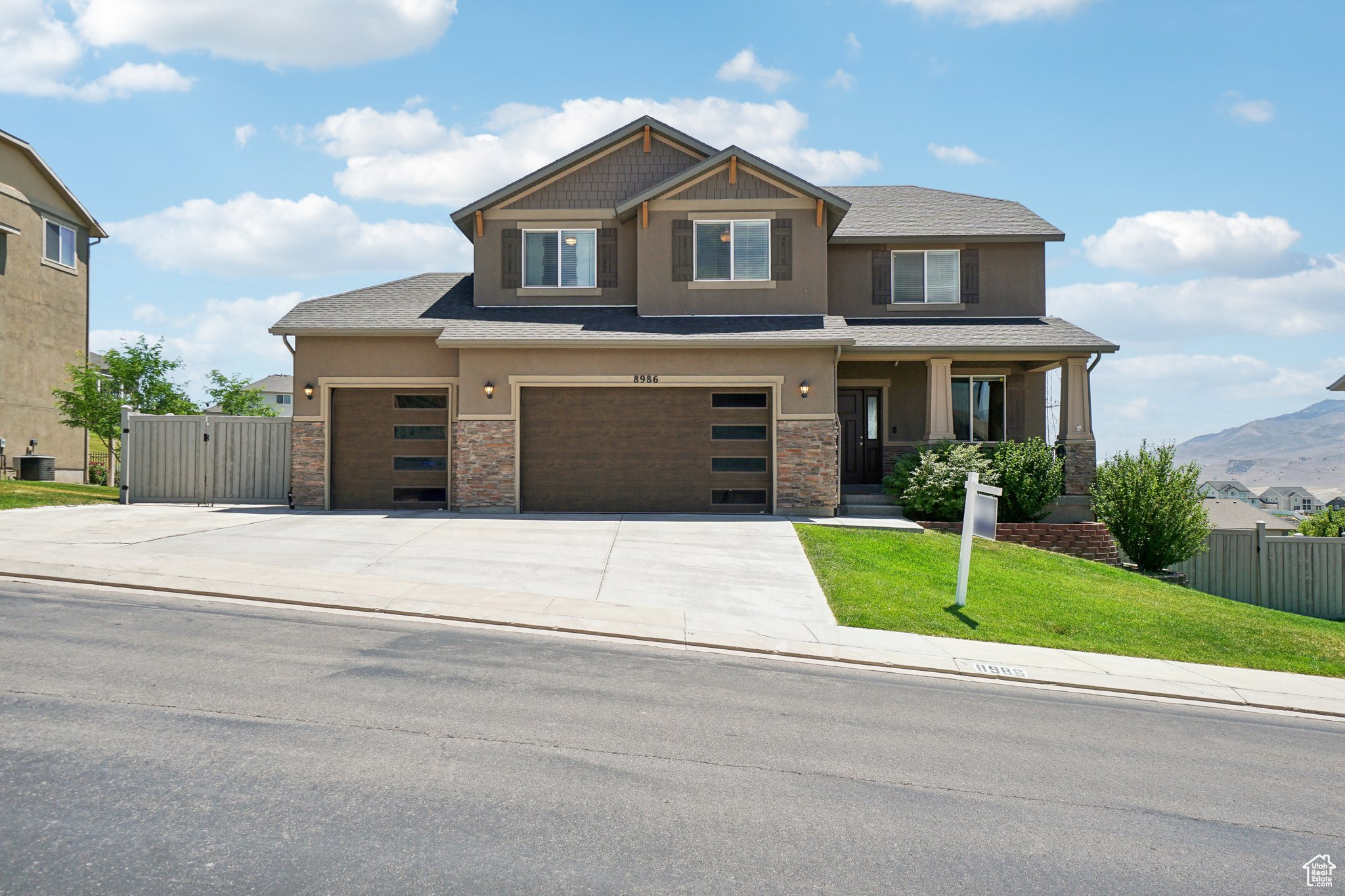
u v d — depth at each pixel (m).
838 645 9.31
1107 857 4.72
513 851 4.36
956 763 6.05
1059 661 9.45
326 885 3.95
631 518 16.86
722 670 8.13
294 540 13.38
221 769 5.13
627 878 4.16
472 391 17.64
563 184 19.88
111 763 5.14
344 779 5.09
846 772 5.73
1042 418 20.66
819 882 4.23
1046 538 17.17
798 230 19.08
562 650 8.44
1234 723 7.77
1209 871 4.63
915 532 15.67
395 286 21.19
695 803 5.07
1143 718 7.65
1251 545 18.67
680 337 17.38
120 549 11.96
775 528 15.72
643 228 19.09
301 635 8.30
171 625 8.38
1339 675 10.07
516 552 13.08
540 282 19.88
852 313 21.09
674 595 10.98
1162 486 17.53
